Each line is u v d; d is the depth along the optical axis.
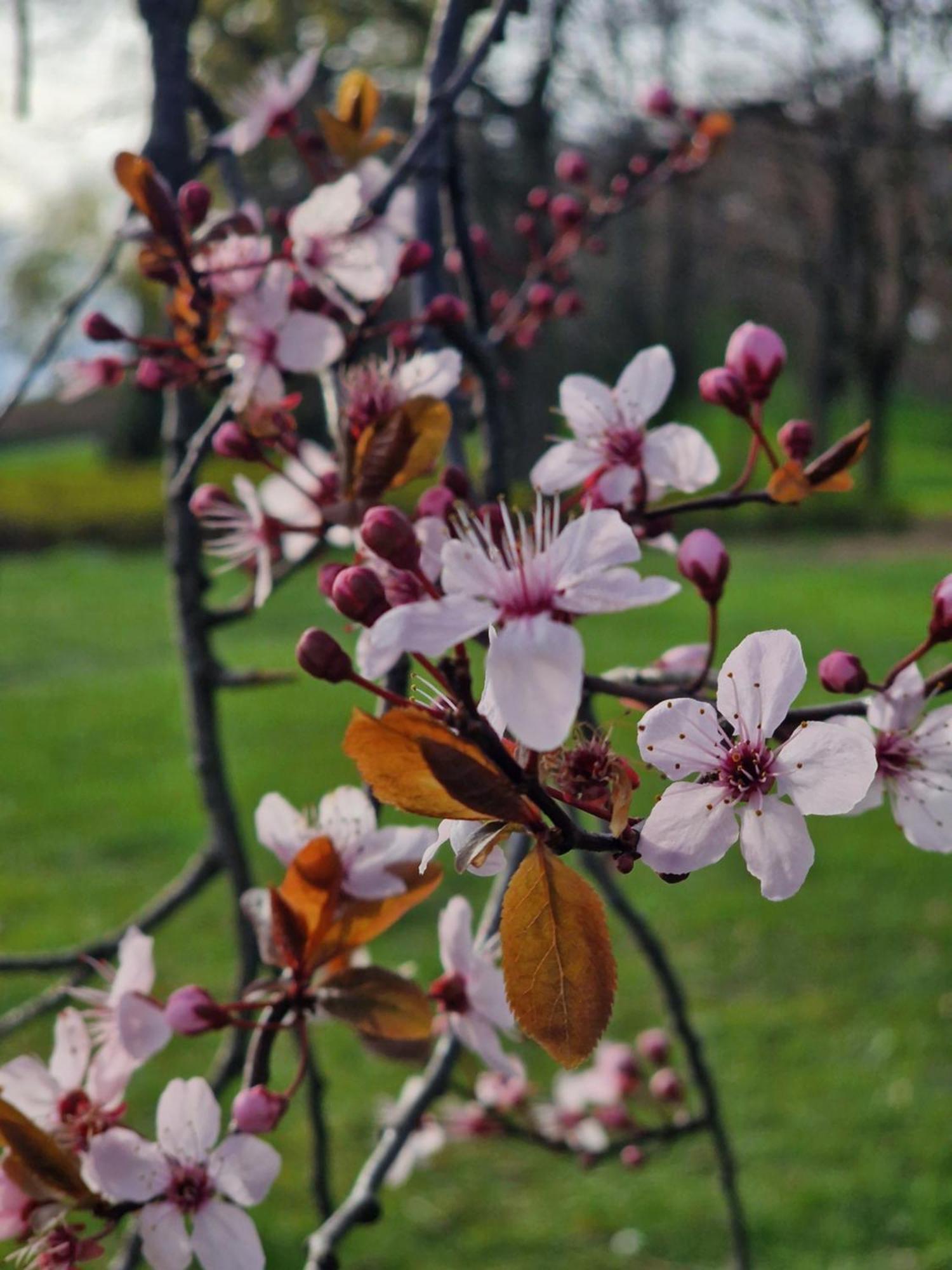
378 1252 0.71
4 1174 0.24
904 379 5.55
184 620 0.35
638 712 0.24
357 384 0.26
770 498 0.24
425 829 0.25
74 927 1.05
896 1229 0.70
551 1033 0.20
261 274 0.28
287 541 0.30
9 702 1.82
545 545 0.21
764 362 0.25
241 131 0.34
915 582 2.67
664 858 0.20
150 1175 0.24
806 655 1.87
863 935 1.03
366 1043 0.25
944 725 0.23
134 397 4.45
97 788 1.42
